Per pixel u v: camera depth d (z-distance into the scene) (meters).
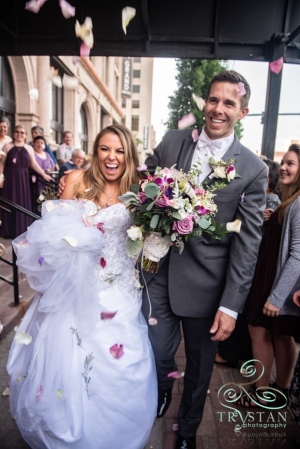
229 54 3.48
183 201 1.23
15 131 4.01
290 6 3.26
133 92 51.34
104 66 20.53
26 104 7.43
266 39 3.41
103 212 1.39
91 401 1.26
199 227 1.33
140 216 1.35
